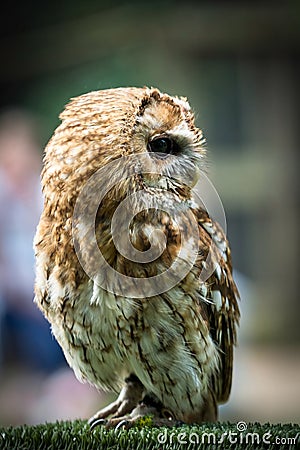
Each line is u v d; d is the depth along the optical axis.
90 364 8.59
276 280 29.83
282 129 29.19
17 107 26.72
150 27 26.16
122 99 8.25
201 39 26.62
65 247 8.09
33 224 15.70
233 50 27.70
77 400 16.33
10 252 15.54
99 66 27.00
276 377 24.97
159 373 8.39
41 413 16.77
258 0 25.88
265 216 29.64
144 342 8.23
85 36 26.36
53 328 8.52
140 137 8.24
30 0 26.30
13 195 15.52
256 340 28.84
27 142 16.05
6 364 18.66
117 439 7.62
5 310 15.72
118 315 8.10
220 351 9.04
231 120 29.16
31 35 26.56
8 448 7.59
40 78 26.97
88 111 8.19
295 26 26.17
